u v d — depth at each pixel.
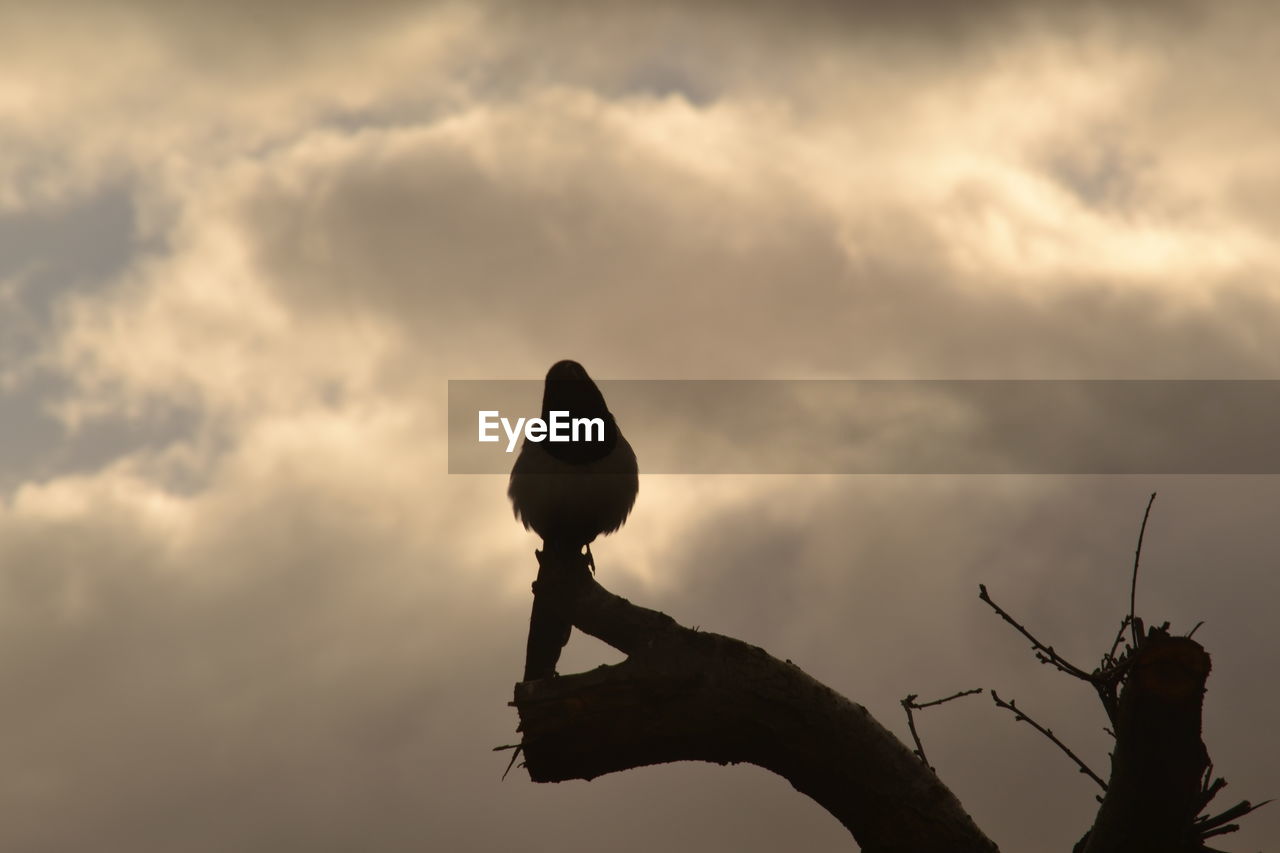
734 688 6.41
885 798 6.45
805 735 6.44
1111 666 5.78
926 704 6.74
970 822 6.48
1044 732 6.10
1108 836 5.66
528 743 6.39
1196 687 5.40
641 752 6.45
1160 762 5.44
